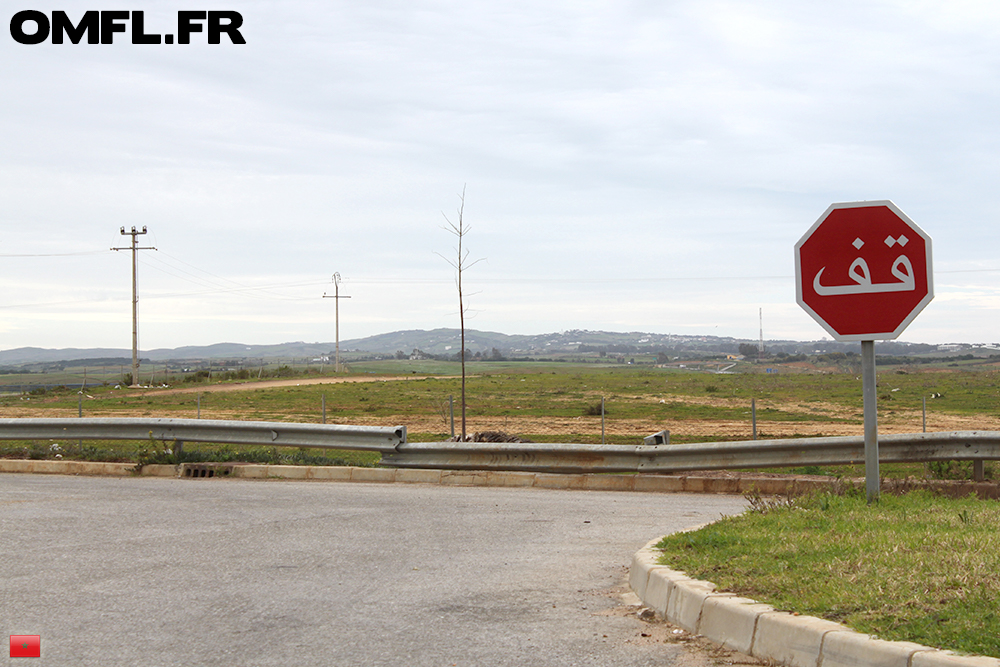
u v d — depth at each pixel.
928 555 5.58
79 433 15.49
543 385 69.69
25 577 6.75
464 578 6.75
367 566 7.19
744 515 7.96
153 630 5.30
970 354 191.12
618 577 6.77
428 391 57.50
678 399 48.50
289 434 14.43
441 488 12.84
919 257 7.50
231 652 4.86
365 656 4.77
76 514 9.98
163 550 7.86
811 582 5.20
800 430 27.66
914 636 4.07
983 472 11.18
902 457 11.23
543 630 5.27
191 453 14.91
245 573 6.91
